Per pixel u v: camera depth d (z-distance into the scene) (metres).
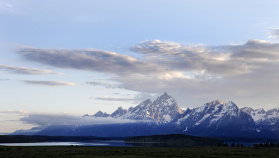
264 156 190.62
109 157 178.00
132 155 193.50
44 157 178.50
